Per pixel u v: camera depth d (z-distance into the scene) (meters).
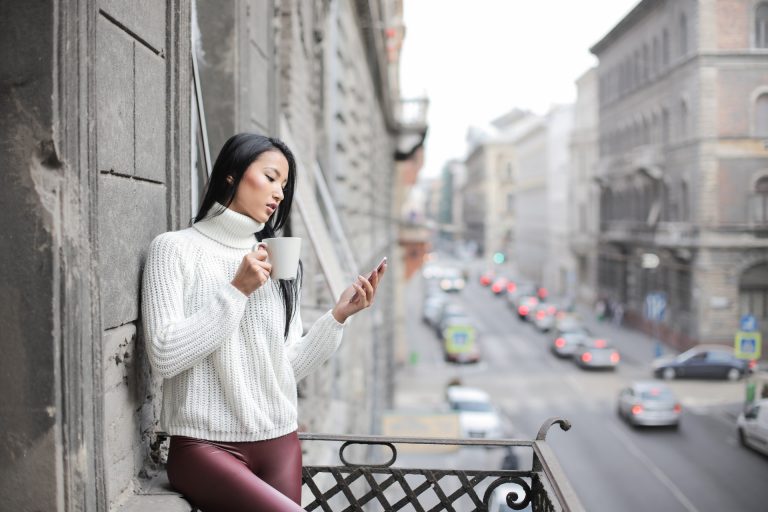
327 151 10.49
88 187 1.96
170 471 2.20
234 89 4.05
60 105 1.85
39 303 1.85
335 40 10.77
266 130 5.38
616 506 11.61
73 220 1.89
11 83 1.84
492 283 73.50
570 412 21.92
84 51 1.94
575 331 34.78
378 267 2.40
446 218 163.00
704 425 11.30
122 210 2.25
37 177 1.85
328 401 8.80
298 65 7.34
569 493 2.05
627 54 14.09
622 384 24.53
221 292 2.05
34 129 1.83
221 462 2.12
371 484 2.75
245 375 2.21
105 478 2.05
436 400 26.61
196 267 2.21
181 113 2.73
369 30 16.22
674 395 15.51
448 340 33.53
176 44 2.69
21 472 1.86
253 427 2.20
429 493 9.77
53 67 1.83
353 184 14.34
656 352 17.91
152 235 2.51
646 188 15.50
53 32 1.82
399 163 37.06
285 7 6.82
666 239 13.28
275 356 2.27
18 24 1.83
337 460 9.60
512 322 48.72
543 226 64.06
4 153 1.85
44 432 1.86
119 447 2.25
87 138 1.95
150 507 2.17
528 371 30.98
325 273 6.29
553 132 58.50
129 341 2.32
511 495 2.67
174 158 2.69
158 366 2.06
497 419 17.12
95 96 2.00
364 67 17.80
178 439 2.19
